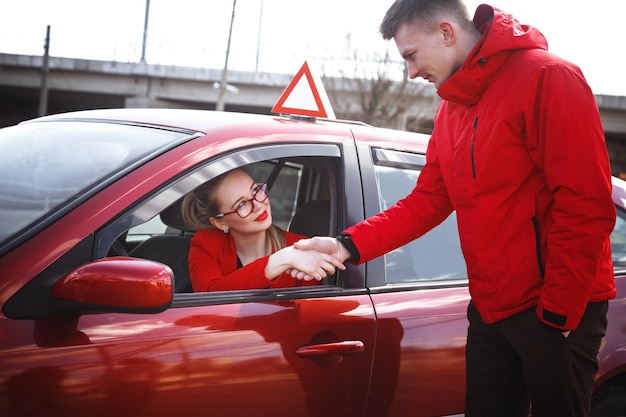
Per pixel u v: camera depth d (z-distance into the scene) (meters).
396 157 2.33
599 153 1.66
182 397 1.63
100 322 1.59
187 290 2.33
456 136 1.89
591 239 1.65
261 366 1.75
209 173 1.84
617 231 2.60
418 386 2.05
